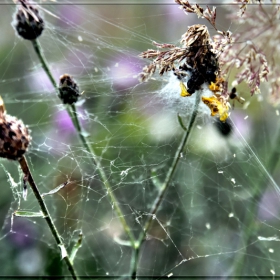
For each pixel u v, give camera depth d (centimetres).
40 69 62
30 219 58
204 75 46
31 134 60
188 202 59
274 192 55
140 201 58
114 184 56
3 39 64
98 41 61
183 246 57
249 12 50
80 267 56
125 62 56
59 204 58
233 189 58
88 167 57
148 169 58
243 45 48
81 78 61
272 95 51
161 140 57
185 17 59
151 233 57
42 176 58
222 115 47
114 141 58
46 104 61
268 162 55
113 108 58
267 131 57
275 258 56
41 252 57
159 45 47
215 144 56
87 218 57
